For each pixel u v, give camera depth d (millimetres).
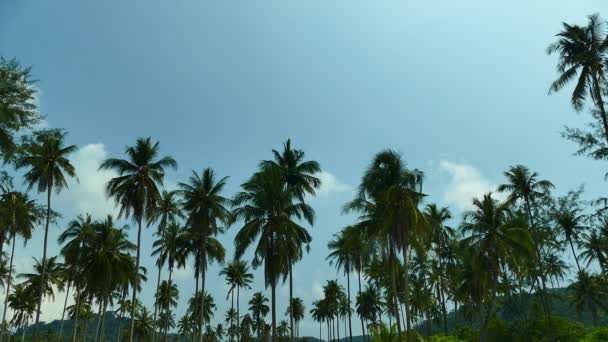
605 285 65062
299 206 42906
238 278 85375
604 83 34281
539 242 53312
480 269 46375
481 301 54062
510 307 60719
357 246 39969
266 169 43406
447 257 66750
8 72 26188
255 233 40812
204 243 51812
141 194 46156
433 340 54625
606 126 32906
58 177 46375
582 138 34906
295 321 125750
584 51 34719
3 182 27875
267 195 41562
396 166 35875
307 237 42719
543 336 51438
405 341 39250
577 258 54375
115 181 46406
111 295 73062
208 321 107312
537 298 59156
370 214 37969
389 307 72062
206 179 52000
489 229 46438
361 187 36656
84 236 57125
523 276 56844
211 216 50938
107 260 53281
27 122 27156
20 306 80562
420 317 78312
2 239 44062
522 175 53062
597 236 52531
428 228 36375
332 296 101250
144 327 109062
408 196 35156
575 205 52875
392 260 36312
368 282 82000
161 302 92188
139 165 47562
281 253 39938
